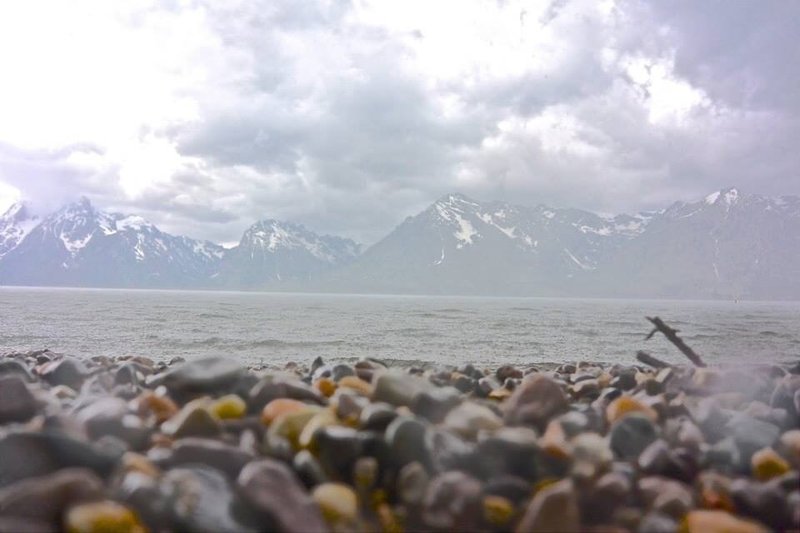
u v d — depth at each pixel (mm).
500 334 4457
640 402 695
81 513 378
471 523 445
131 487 410
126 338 3482
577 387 981
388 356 2598
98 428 511
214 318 6594
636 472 507
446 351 2924
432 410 610
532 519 430
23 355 1722
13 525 372
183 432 543
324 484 465
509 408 648
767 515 458
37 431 455
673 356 2752
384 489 476
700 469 535
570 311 12055
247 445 521
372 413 535
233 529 391
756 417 706
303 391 670
